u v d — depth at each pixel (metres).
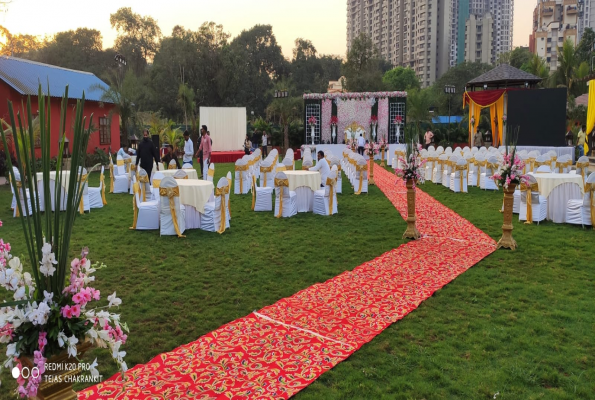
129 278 5.63
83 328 2.36
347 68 42.56
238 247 7.05
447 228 8.34
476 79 22.58
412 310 4.68
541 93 20.33
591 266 6.05
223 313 4.63
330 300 4.92
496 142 22.05
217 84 41.81
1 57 16.44
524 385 3.30
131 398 3.15
